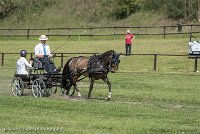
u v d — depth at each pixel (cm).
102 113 1548
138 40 4700
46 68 2005
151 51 3844
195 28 5266
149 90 2186
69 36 5178
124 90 2198
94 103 1775
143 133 1255
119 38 5100
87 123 1366
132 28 5419
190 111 1653
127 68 3141
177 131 1288
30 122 1376
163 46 4100
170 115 1536
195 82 2436
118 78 2639
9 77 2866
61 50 4212
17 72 2072
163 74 2775
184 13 5647
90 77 1945
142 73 2853
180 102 1877
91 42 4719
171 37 4844
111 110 1606
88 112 1563
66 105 1694
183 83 2403
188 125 1373
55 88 2225
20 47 4662
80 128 1303
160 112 1595
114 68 1897
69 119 1429
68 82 1986
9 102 1759
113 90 2205
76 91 2169
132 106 1727
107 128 1306
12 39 5494
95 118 1452
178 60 3319
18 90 2062
